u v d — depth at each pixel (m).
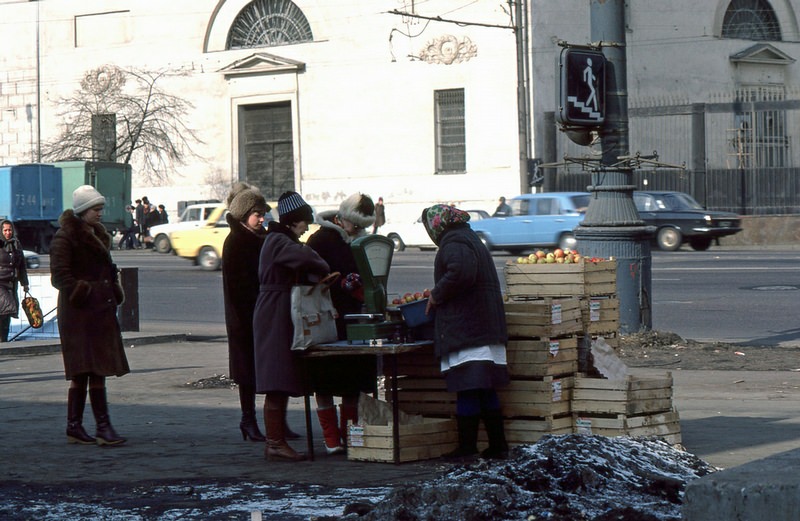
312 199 54.25
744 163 47.09
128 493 7.55
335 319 9.03
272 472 8.21
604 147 15.09
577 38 48.88
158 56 58.12
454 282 8.15
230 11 56.53
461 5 49.75
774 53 55.72
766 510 4.62
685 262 31.03
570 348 8.88
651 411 8.78
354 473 8.12
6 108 61.81
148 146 58.00
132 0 58.59
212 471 8.29
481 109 49.41
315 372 8.84
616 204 15.20
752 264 29.39
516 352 8.66
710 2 54.06
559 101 14.48
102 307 9.48
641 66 51.66
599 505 6.40
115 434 9.48
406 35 51.38
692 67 53.38
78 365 9.35
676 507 6.20
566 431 8.75
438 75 50.56
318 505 7.05
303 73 54.38
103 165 51.81
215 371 14.59
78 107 59.06
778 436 9.15
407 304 8.52
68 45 60.22
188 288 28.73
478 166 49.56
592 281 9.48
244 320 9.46
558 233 36.81
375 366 9.12
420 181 51.16
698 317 19.66
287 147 55.59
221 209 35.16
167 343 18.38
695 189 46.78
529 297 9.52
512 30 48.50
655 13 52.12
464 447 8.44
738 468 4.94
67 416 10.53
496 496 6.41
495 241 38.19
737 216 38.47
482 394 8.41
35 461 8.77
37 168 50.84
